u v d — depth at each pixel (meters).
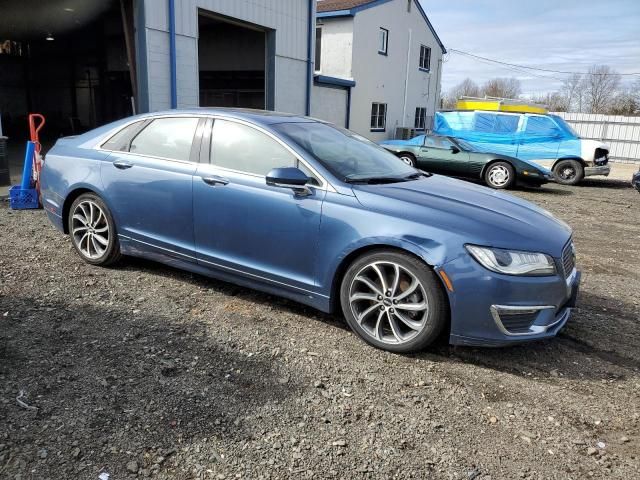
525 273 3.19
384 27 22.28
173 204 4.19
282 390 2.96
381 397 2.96
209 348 3.38
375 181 3.82
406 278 3.40
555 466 2.46
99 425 2.55
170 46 10.76
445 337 3.71
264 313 3.98
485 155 12.96
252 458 2.40
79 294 4.12
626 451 2.60
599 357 3.61
